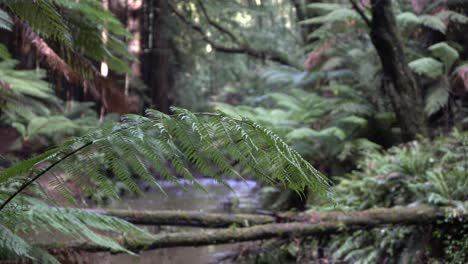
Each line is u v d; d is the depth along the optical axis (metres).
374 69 7.88
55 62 3.45
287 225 4.23
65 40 1.62
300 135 6.56
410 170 4.96
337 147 6.91
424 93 7.52
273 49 14.87
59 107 9.78
